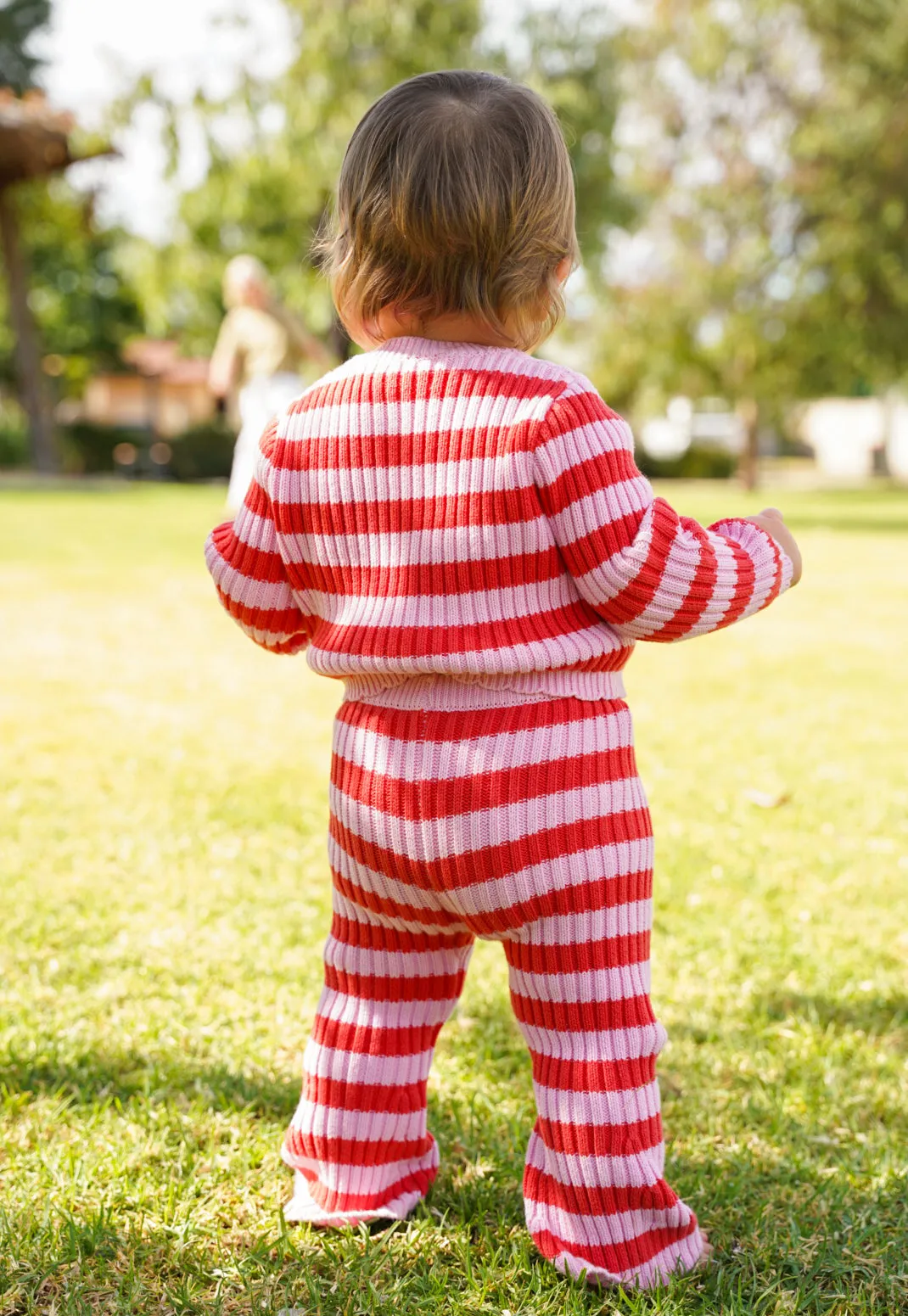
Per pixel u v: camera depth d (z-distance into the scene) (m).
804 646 6.62
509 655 1.54
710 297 23.14
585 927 1.58
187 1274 1.65
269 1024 2.35
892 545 12.34
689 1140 2.00
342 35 17.77
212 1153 1.90
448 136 1.58
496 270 1.61
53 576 8.27
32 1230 1.70
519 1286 1.64
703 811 3.67
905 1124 2.06
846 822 3.60
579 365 25.47
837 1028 2.40
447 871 1.58
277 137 18.36
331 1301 1.60
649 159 23.03
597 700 1.62
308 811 3.60
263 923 2.81
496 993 2.52
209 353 31.23
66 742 4.27
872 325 22.84
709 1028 2.38
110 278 32.97
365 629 1.60
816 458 43.88
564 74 20.08
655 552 1.54
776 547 1.69
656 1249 1.61
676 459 34.12
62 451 28.36
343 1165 1.75
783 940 2.78
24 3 33.53
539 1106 1.64
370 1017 1.74
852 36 21.22
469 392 1.58
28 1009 2.36
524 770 1.55
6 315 32.31
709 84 22.22
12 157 17.67
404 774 1.58
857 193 21.72
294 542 1.71
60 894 2.93
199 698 5.03
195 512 13.71
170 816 3.52
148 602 7.38
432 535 1.57
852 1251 1.72
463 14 18.39
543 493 1.54
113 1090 2.11
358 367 1.67
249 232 20.91
